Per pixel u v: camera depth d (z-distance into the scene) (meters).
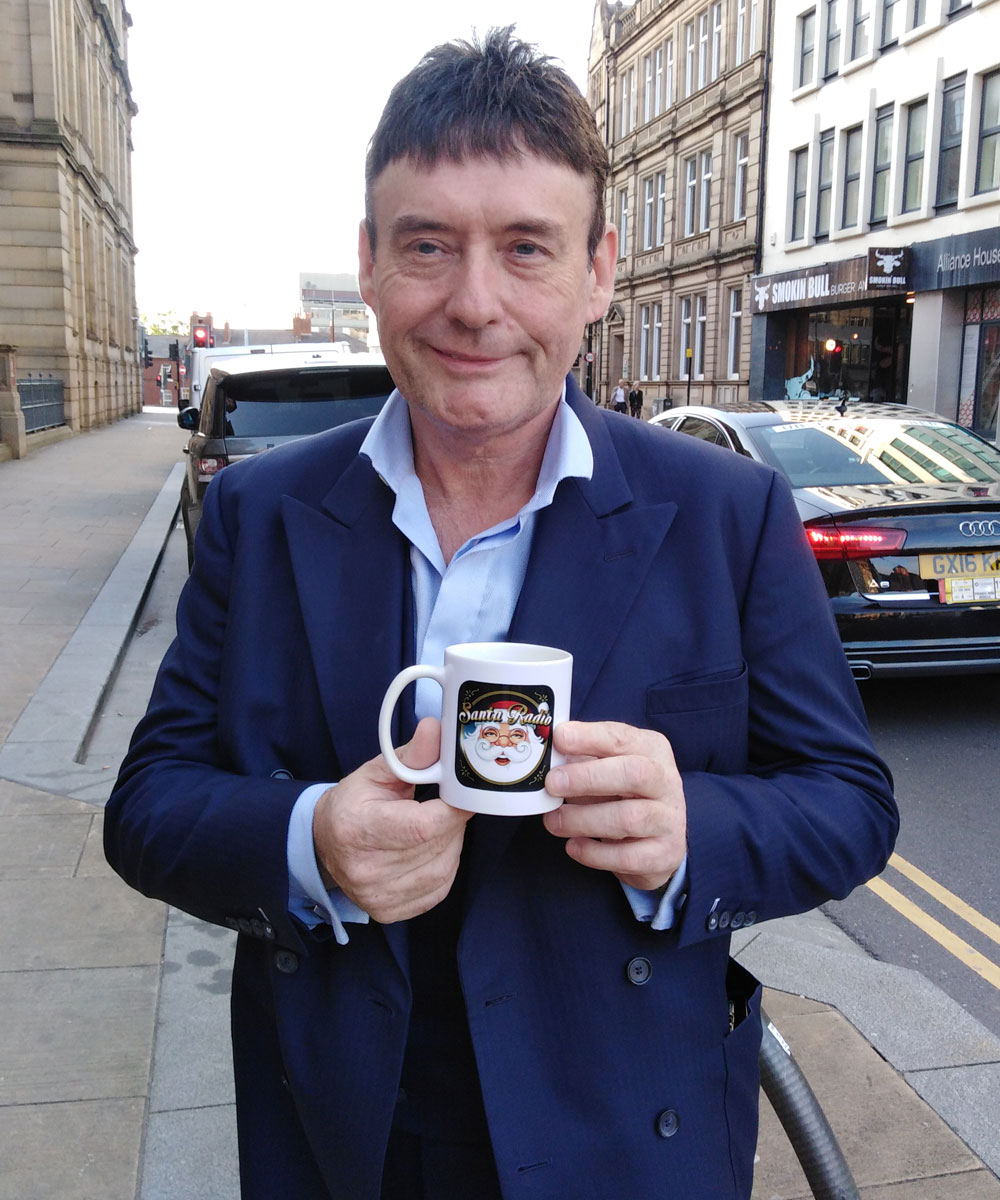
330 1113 1.11
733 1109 1.17
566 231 1.10
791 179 25.86
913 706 5.64
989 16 18.34
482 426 1.13
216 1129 2.21
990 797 4.43
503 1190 1.05
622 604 1.15
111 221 38.53
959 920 3.42
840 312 24.34
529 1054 1.09
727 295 30.03
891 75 21.34
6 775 4.17
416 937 1.16
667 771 1.01
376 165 1.13
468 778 0.97
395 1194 1.20
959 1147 2.20
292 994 1.15
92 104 33.56
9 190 25.50
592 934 1.10
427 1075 1.16
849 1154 2.17
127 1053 2.46
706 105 30.19
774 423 5.90
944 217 20.03
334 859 1.02
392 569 1.20
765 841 1.08
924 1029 2.64
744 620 1.21
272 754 1.20
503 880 1.10
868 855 1.16
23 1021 2.57
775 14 26.05
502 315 1.09
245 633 1.21
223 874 1.11
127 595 7.46
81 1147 2.15
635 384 36.22
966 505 4.85
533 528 1.21
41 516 11.45
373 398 7.29
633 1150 1.08
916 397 20.89
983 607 4.83
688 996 1.14
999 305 18.98
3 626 6.61
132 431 31.03
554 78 1.10
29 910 3.11
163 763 1.25
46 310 26.08
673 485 1.21
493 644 1.05
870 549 4.77
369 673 1.16
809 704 1.19
